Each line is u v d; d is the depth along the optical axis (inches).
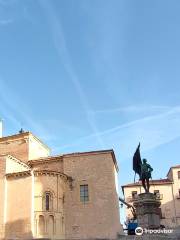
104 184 1866.4
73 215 1824.6
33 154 2171.5
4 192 1716.3
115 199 1936.5
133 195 3090.6
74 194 1875.0
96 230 1775.3
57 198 1745.8
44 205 1700.3
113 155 2007.9
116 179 2188.7
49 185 1742.1
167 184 3070.9
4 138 2187.5
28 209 1662.2
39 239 1585.9
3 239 1630.2
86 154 1950.1
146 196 1259.2
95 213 1809.8
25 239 1605.6
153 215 1238.9
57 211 1718.8
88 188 1876.2
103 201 1829.5
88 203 1838.1
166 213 2972.4
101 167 1907.0
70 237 1770.4
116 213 1941.4
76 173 1921.8
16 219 1660.9
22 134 2161.7
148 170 1316.4
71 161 1957.4
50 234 1658.5
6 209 1691.7
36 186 1729.8
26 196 1690.5
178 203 2989.7
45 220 1670.8
